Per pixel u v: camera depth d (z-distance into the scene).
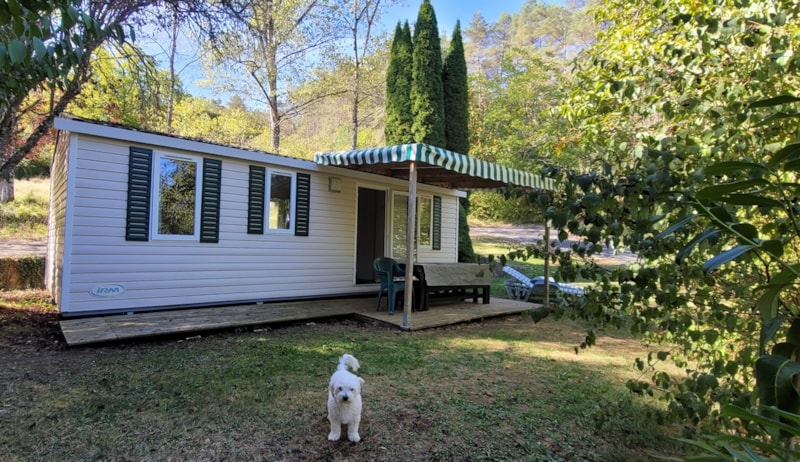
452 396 3.64
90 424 2.91
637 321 2.29
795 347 1.28
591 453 2.76
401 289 7.24
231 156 6.85
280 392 3.57
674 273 2.05
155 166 6.13
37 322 5.93
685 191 1.81
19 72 2.60
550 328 6.75
